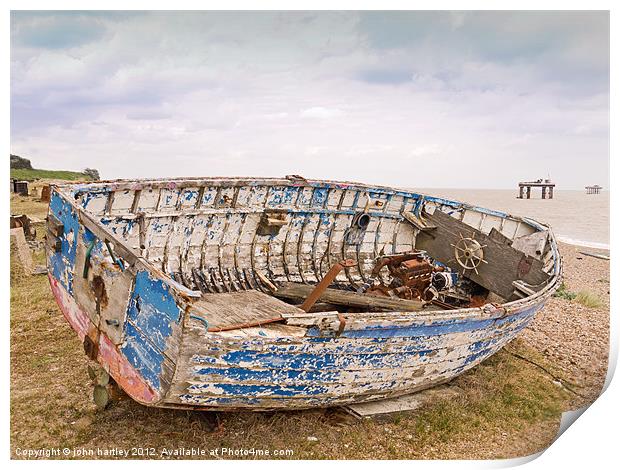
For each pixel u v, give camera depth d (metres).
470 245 8.18
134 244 6.50
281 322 5.01
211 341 4.24
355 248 8.66
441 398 6.12
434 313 5.44
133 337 4.48
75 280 5.12
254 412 5.24
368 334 5.00
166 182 6.69
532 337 8.44
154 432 5.10
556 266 7.92
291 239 8.02
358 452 5.11
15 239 8.56
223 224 7.32
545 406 6.28
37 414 5.26
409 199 9.11
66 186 5.69
